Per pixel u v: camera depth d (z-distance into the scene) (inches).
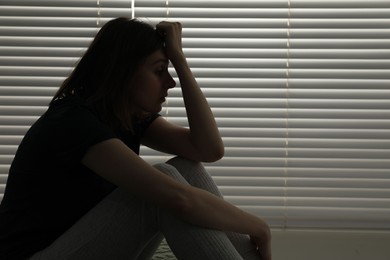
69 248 48.0
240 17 77.4
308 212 83.5
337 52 78.3
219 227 48.9
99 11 78.0
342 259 82.4
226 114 80.4
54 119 47.9
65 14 77.9
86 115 47.7
